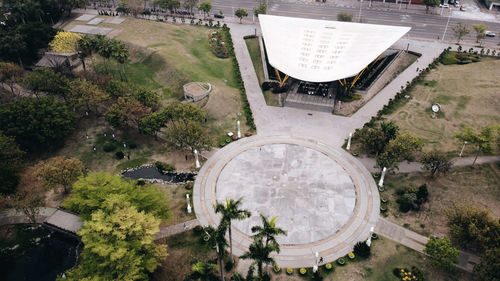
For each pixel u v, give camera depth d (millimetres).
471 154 92562
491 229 64938
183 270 68250
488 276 60562
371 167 90438
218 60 138125
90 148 99625
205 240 73188
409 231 74750
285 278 66812
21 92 118062
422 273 66875
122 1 171500
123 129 105750
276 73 129000
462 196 81438
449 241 64812
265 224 57875
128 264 57031
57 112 95562
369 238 71000
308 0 190625
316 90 120062
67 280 57719
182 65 129750
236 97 116750
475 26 143750
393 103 112312
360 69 107750
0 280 69938
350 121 106625
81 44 116875
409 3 179875
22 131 91250
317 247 71812
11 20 148375
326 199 81812
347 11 175750
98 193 68500
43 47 138125
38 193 85688
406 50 142500
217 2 190875
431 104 111562
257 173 89062
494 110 106875
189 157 95625
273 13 175750
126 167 93438
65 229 77125
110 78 116562
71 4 166625
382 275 66875
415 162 91500
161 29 156500
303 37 122938
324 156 93812
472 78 122250
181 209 80625
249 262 69250
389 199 82000
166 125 102812
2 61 131000
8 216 81500
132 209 63312
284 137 100875
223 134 102688
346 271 67688
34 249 75188
